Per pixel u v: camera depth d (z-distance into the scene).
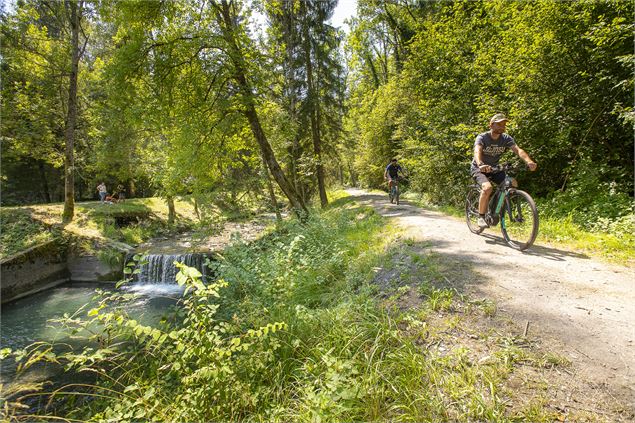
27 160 25.62
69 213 16.06
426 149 12.05
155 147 18.44
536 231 4.54
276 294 5.11
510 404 2.04
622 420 1.83
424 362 2.55
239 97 11.47
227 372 2.82
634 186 6.57
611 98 6.50
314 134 19.42
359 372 2.60
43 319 9.12
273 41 14.38
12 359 6.18
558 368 2.29
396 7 24.91
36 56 16.80
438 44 12.13
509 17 9.84
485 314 3.09
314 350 3.14
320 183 20.52
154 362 3.70
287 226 9.91
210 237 14.91
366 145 25.09
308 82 18.64
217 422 2.61
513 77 8.02
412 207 11.74
